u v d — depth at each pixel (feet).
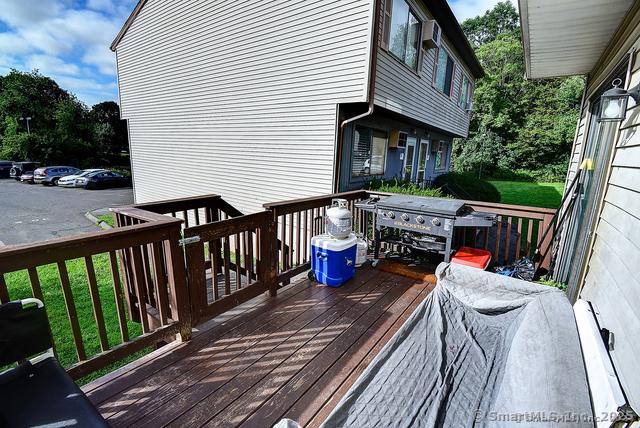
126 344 6.31
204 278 7.68
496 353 6.43
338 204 11.75
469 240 13.91
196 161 24.91
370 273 12.07
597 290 6.86
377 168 22.59
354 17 15.72
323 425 4.81
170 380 6.12
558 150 64.23
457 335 7.09
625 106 6.70
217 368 6.51
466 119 40.68
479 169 69.26
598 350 4.41
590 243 8.00
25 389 4.24
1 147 82.23
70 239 5.24
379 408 5.14
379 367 6.11
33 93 86.17
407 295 10.16
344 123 17.11
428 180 33.63
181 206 10.11
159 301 6.89
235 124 21.72
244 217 8.59
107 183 58.85
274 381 6.19
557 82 66.03
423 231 11.50
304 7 17.33
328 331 7.98
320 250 10.74
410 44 21.25
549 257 11.60
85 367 5.67
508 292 7.36
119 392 5.77
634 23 7.40
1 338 4.26
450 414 4.99
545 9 8.15
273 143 19.93
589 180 10.27
